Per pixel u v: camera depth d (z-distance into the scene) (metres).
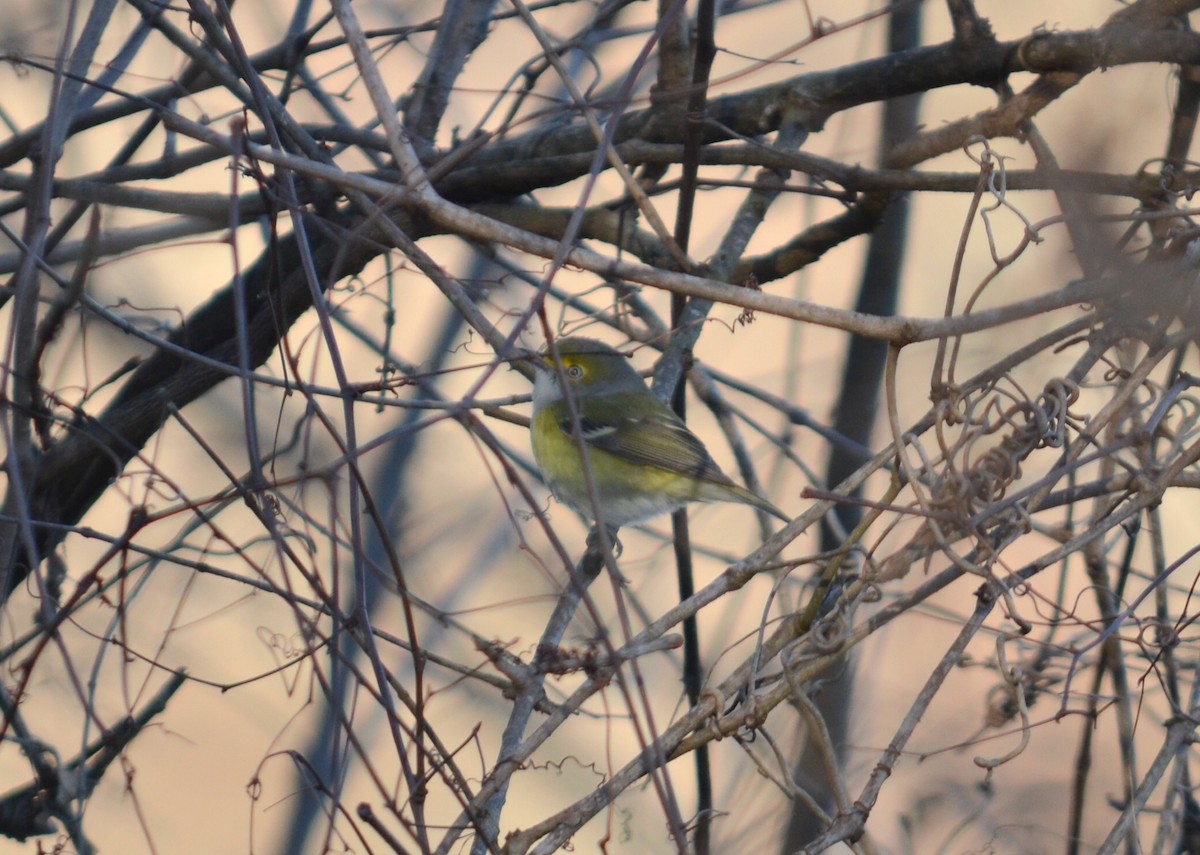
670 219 14.20
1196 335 6.75
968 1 8.55
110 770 12.77
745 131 9.77
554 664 6.63
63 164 11.24
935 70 8.84
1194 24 10.96
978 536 6.13
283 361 7.25
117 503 13.15
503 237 6.32
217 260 14.28
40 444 8.84
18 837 8.02
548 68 10.95
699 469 10.65
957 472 6.62
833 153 10.74
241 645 12.30
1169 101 8.10
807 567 12.12
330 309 7.44
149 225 9.70
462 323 12.06
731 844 9.55
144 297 13.56
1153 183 7.73
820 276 15.23
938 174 8.76
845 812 6.12
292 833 10.58
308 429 5.95
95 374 12.50
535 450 11.10
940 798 9.48
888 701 10.98
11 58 7.77
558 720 6.30
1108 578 8.05
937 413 6.75
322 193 9.41
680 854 4.82
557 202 12.88
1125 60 7.89
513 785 13.22
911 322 6.17
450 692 12.32
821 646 6.54
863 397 11.54
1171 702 6.90
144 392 9.42
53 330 7.77
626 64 12.86
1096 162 7.65
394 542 11.59
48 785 7.71
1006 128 8.55
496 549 12.78
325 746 10.79
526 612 13.12
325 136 9.69
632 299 11.14
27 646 9.29
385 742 12.30
